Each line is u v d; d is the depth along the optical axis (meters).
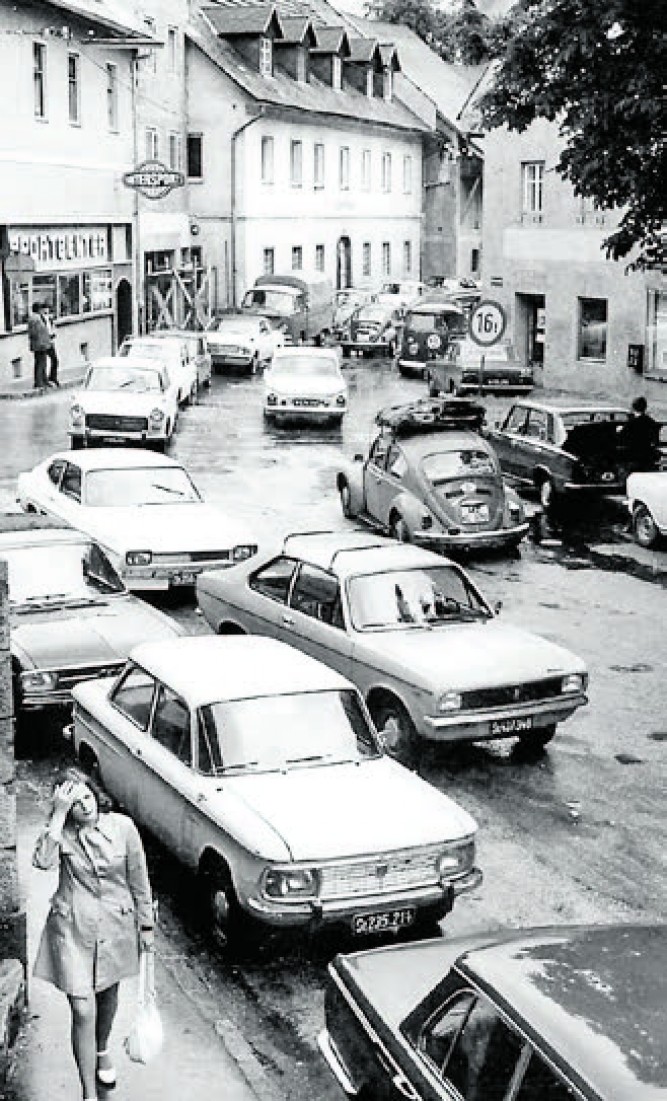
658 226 23.11
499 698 11.58
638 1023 5.04
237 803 8.78
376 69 67.12
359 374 44.09
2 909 7.61
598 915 9.40
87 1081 6.96
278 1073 7.45
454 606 12.88
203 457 27.20
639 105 20.61
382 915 8.52
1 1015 7.16
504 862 10.20
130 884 7.08
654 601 17.77
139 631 12.52
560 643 15.82
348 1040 6.27
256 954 8.80
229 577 14.09
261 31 54.62
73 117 38.97
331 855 8.33
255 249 53.97
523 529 19.94
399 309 50.19
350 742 9.60
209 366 38.69
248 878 8.39
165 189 39.72
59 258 38.53
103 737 10.42
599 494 22.33
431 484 19.69
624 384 35.44
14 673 11.79
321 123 58.62
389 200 66.81
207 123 52.28
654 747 12.68
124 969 7.04
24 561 13.41
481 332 25.86
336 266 61.50
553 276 37.12
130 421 26.78
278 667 10.16
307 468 26.28
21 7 34.81
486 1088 5.16
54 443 27.70
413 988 6.29
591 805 11.35
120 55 42.25
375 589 12.71
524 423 23.42
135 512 17.38
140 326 44.94
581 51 20.88
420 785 9.30
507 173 38.03
